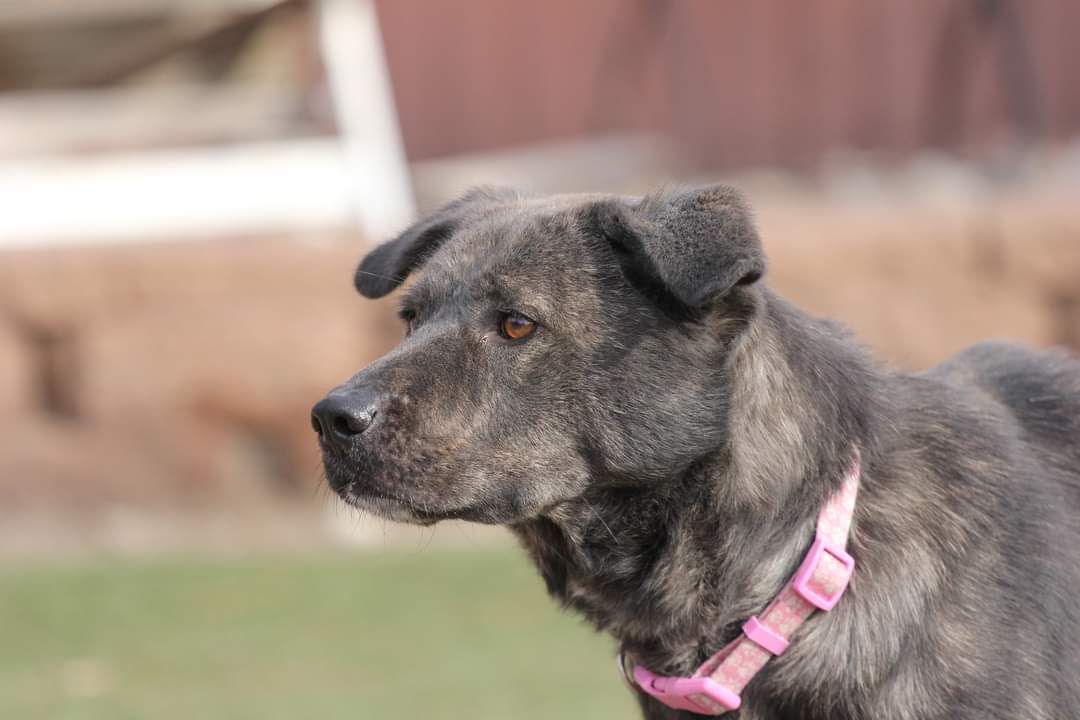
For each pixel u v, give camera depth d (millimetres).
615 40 22047
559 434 5891
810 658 5648
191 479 15656
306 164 17500
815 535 5695
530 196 6848
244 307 15703
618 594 6016
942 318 16328
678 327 5789
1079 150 21844
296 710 9773
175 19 17641
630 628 6012
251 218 17328
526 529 6262
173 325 15727
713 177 22125
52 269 15734
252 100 18375
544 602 12562
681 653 5930
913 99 22141
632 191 21469
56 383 15867
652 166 22016
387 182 17641
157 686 10414
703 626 5855
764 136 22250
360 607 12445
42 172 17078
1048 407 6469
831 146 22219
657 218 5707
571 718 9477
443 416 5844
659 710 6062
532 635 11656
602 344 5840
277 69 18516
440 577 13383
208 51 18484
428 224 6695
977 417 6094
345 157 17562
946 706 5535
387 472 5789
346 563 13953
